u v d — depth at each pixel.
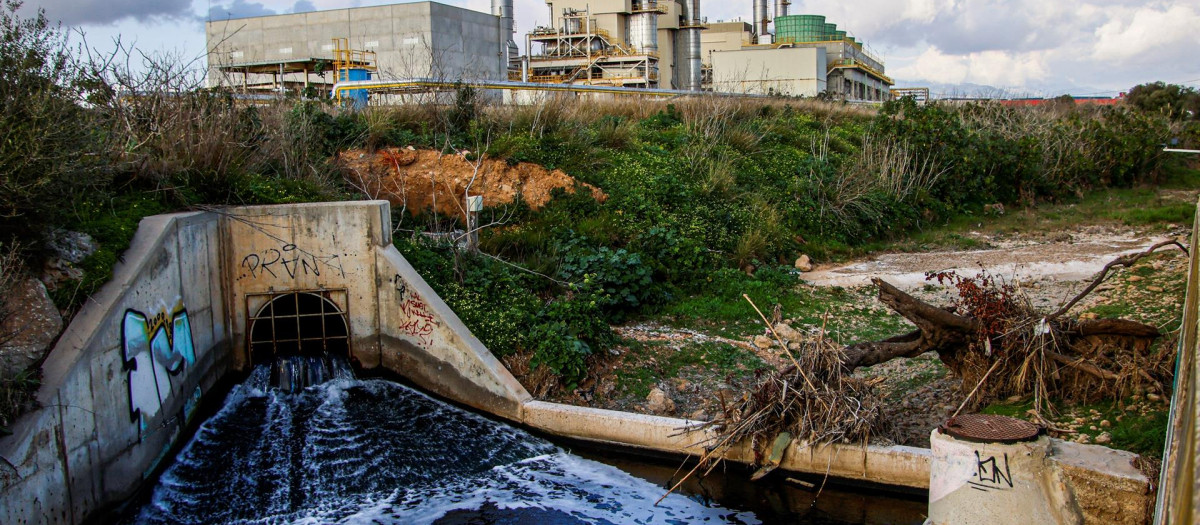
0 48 7.66
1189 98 46.56
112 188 9.69
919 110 21.67
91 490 7.34
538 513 7.87
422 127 16.31
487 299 11.39
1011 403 8.41
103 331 7.59
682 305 13.00
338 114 16.09
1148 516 5.63
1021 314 8.57
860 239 17.56
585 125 18.78
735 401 8.88
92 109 9.61
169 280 9.16
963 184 20.98
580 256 13.18
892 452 7.81
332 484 8.45
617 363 10.77
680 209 15.69
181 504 8.08
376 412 10.17
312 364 10.95
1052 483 5.93
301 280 11.00
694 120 21.19
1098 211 20.86
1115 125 25.42
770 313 12.70
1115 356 8.12
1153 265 13.20
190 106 11.71
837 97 38.28
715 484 8.50
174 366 9.17
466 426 9.82
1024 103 29.78
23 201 7.31
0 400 6.34
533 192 15.17
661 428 8.88
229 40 32.12
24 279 7.33
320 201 11.88
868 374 10.35
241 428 9.74
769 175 18.83
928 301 13.07
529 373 10.27
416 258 11.79
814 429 8.09
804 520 7.79
